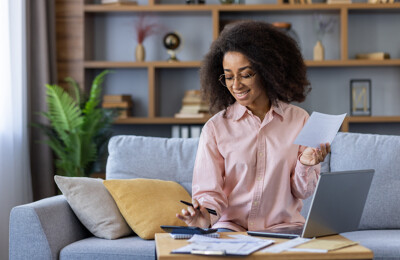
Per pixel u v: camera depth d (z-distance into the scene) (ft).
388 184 8.64
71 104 13.56
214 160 6.48
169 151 9.20
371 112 14.87
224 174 6.60
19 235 7.31
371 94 14.88
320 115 5.41
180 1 15.15
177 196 8.55
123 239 7.94
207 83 6.73
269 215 6.42
